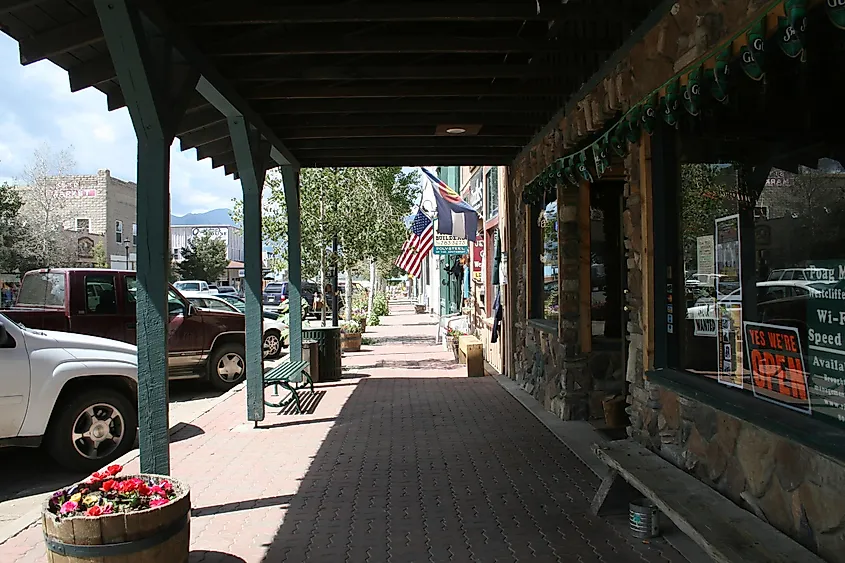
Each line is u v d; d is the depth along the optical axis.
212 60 5.48
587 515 4.66
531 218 9.16
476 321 15.94
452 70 5.83
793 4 2.71
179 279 55.44
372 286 25.31
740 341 3.96
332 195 14.77
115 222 44.81
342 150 9.52
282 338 15.42
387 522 4.59
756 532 3.16
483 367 11.55
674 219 4.66
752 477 3.56
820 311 3.31
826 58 3.41
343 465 6.03
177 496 3.56
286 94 6.52
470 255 17.28
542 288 9.11
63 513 3.34
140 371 4.44
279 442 6.93
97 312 9.37
